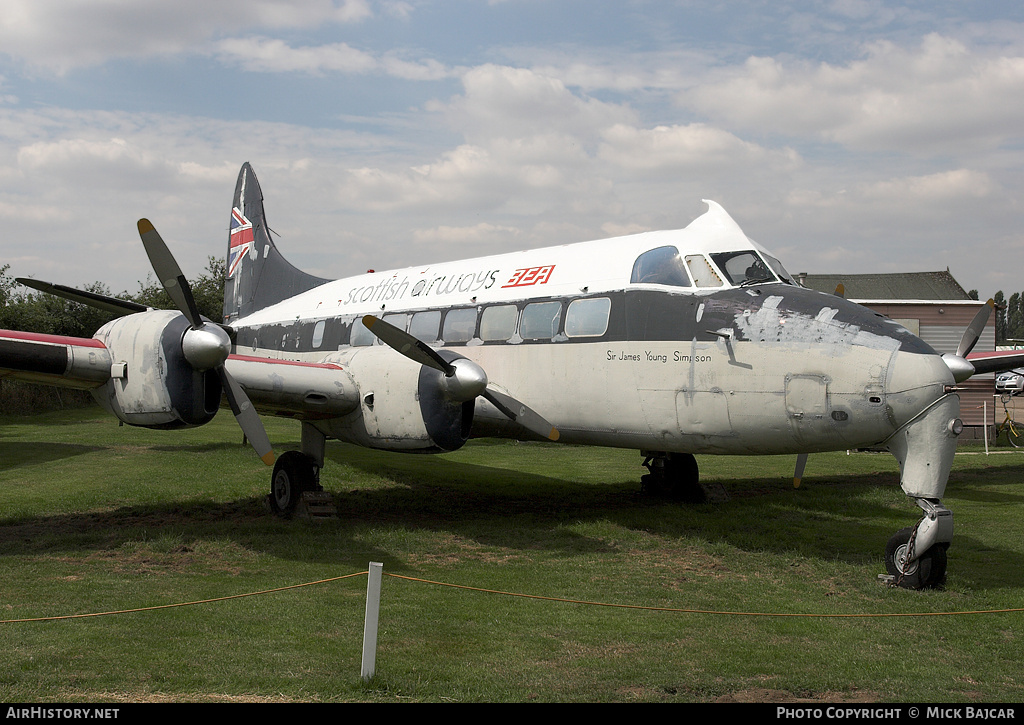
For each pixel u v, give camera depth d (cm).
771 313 790
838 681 489
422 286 1188
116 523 956
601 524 968
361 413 934
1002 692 477
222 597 643
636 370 879
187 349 784
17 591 652
